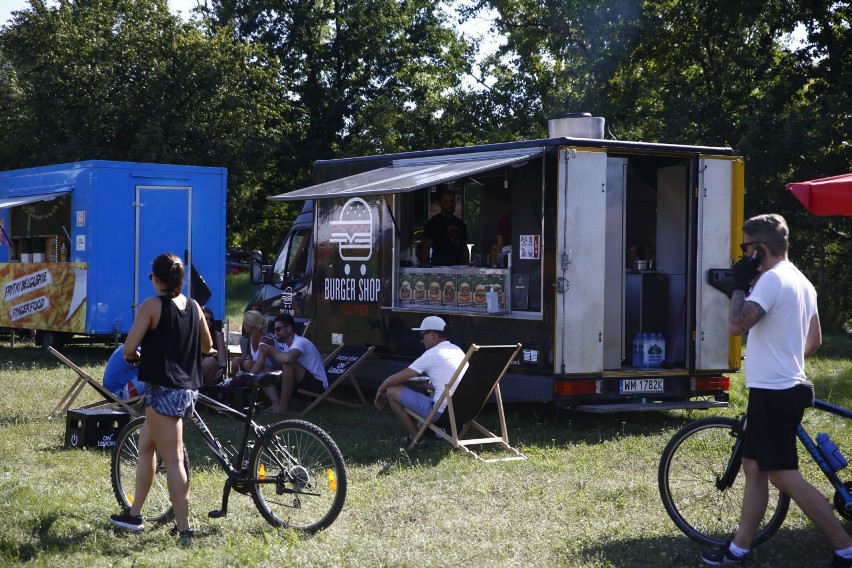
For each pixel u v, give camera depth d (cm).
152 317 531
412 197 1038
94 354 1583
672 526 564
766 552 509
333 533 545
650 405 892
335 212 1093
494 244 1102
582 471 725
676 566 498
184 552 519
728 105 2458
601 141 870
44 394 1097
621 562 498
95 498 631
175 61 3069
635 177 983
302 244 1200
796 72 2367
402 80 4053
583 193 862
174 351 533
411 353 995
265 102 3275
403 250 1028
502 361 786
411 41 4069
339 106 3872
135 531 557
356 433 878
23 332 1688
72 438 804
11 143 3109
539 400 868
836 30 2414
